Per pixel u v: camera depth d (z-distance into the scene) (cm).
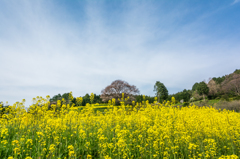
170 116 1019
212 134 714
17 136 687
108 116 1020
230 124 793
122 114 1181
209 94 5041
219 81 6525
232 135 712
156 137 639
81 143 660
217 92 5031
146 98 5512
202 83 5084
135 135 778
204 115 1023
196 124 734
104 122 868
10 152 562
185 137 609
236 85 4556
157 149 577
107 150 604
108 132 777
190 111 1190
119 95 3856
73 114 962
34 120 886
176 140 625
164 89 5419
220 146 665
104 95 3994
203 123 760
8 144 596
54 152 538
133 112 1286
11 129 805
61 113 1035
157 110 1317
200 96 5219
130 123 891
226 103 2798
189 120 779
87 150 607
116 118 936
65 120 862
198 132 693
